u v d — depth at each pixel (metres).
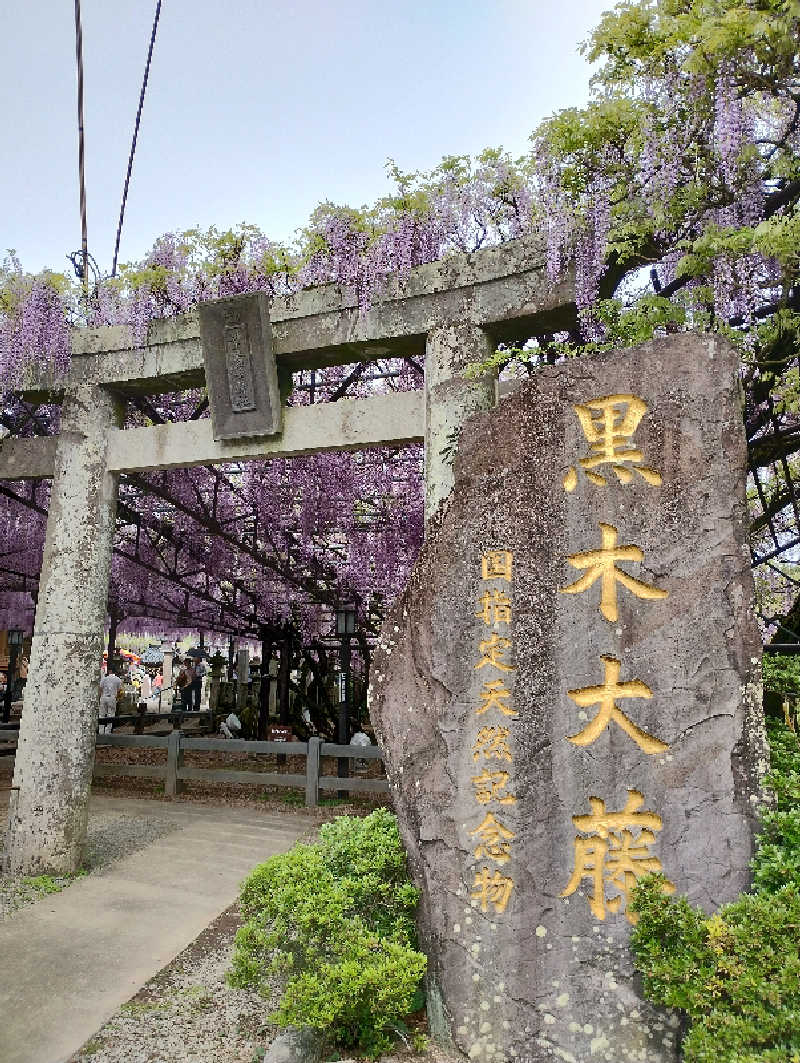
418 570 3.45
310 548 9.73
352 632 9.49
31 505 8.27
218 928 4.48
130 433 5.84
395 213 5.25
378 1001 2.79
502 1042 2.82
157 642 31.81
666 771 2.83
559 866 2.90
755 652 2.83
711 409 3.06
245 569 11.40
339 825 3.74
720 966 2.20
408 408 4.99
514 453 3.34
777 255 3.81
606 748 2.92
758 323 4.38
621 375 3.20
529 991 2.83
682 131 4.20
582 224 4.41
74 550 5.72
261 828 7.09
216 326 5.26
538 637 3.12
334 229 5.29
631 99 4.27
